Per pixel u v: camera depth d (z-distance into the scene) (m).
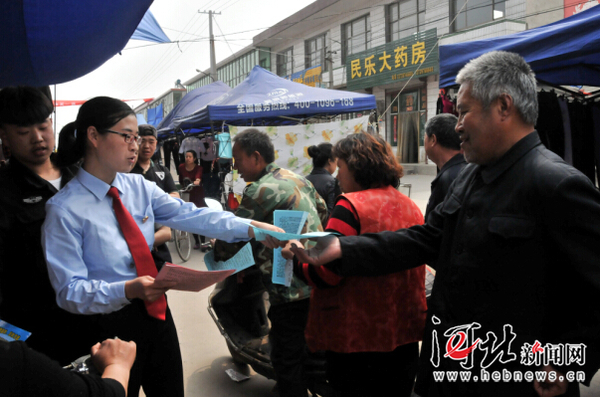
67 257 1.22
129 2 1.65
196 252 6.16
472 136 1.18
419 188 11.56
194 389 2.52
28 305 1.45
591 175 3.90
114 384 0.89
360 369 1.58
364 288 1.51
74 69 1.97
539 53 2.77
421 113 16.47
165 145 13.72
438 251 1.43
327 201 3.85
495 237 1.10
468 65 1.21
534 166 1.08
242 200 2.07
